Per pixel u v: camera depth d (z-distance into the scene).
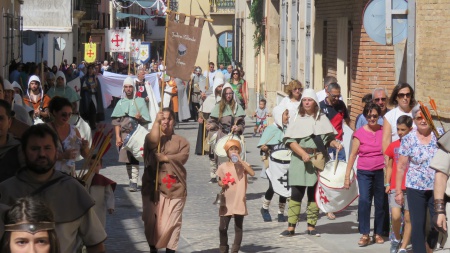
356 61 21.61
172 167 12.20
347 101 23.55
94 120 34.44
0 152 8.02
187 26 13.94
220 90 24.31
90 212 7.36
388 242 13.70
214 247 13.41
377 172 13.47
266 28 39.31
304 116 14.05
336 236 14.23
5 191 7.18
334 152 16.06
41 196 7.16
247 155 26.09
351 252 12.99
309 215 14.18
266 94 39.03
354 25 21.81
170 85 31.42
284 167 15.05
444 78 16.19
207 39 67.12
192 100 37.22
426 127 11.25
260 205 17.17
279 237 14.16
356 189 13.98
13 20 34.72
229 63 67.19
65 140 10.87
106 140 8.97
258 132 32.72
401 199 11.68
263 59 41.78
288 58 34.19
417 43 16.59
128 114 18.97
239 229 12.65
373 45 20.91
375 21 16.19
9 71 32.09
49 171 7.28
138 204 17.14
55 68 38.75
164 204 12.17
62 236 7.21
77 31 64.12
